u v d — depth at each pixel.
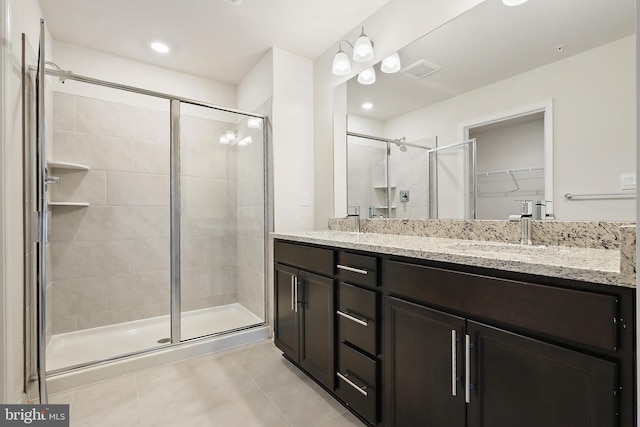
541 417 0.83
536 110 1.37
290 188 2.59
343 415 1.52
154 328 2.58
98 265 2.46
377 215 2.15
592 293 0.74
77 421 1.47
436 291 1.09
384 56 2.07
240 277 2.94
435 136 1.79
